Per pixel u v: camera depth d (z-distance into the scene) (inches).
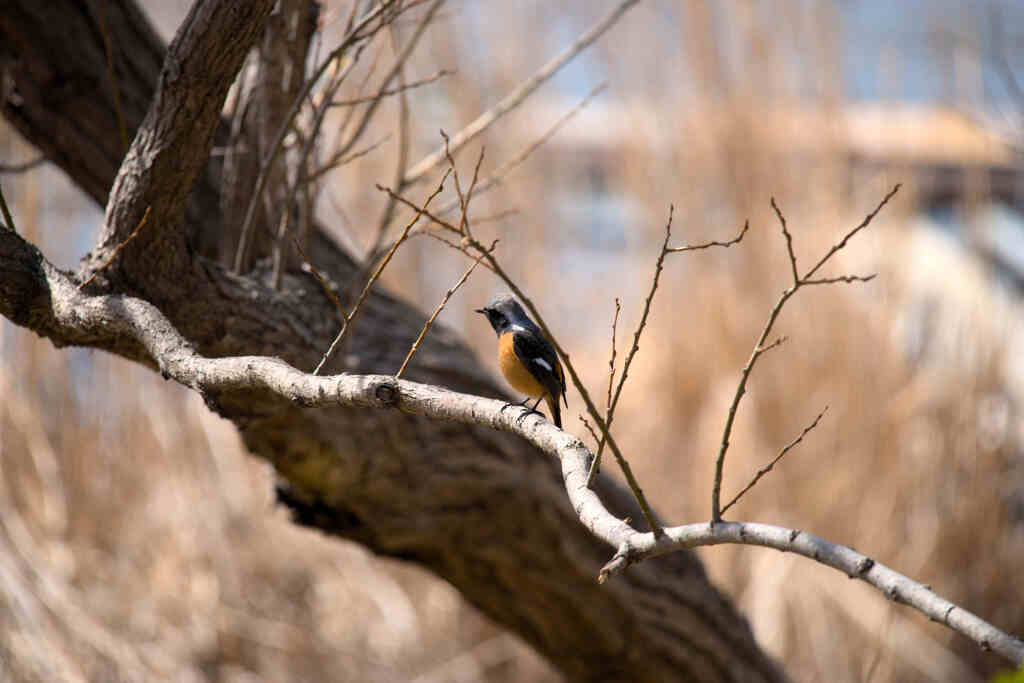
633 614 368.2
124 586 518.6
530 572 358.9
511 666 534.0
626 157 619.2
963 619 123.7
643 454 580.7
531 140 599.2
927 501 527.8
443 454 324.8
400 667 532.4
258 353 268.5
